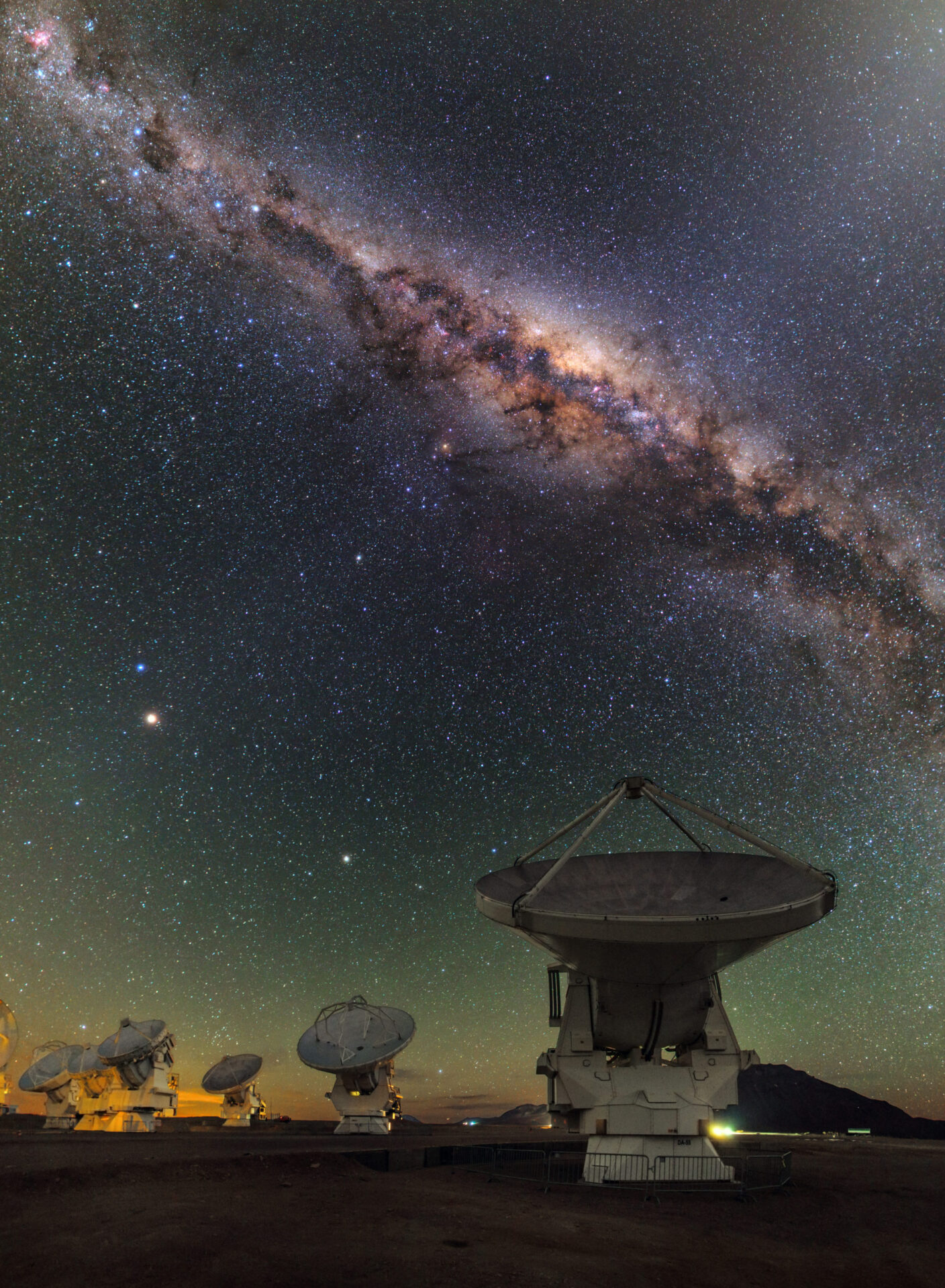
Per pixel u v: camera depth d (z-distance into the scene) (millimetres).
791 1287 12734
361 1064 38688
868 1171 25719
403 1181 18484
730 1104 21328
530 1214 15367
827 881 20484
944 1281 14156
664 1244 14102
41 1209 12766
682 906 22484
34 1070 46375
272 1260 10672
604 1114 21281
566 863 24094
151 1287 9547
